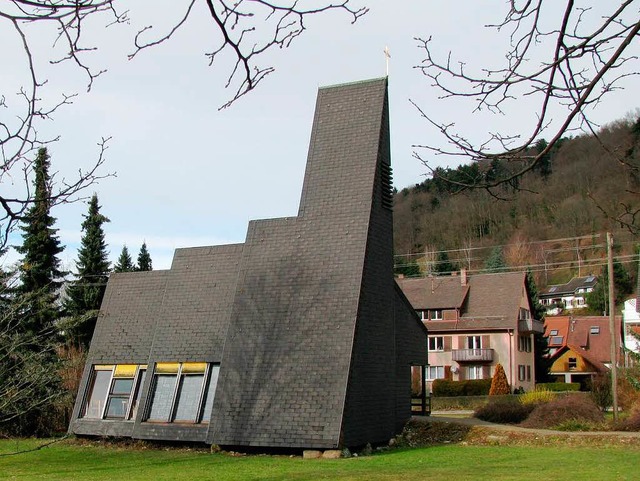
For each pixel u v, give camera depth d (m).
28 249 35.47
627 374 33.12
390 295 25.00
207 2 4.87
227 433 22.59
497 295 60.34
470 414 38.03
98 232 48.12
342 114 25.33
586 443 22.94
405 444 24.53
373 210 24.02
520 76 5.70
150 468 18.94
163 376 25.45
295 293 23.42
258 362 23.03
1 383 15.90
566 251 72.75
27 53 5.09
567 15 5.30
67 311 42.19
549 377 64.31
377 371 23.61
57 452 23.48
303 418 21.64
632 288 76.62
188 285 26.75
